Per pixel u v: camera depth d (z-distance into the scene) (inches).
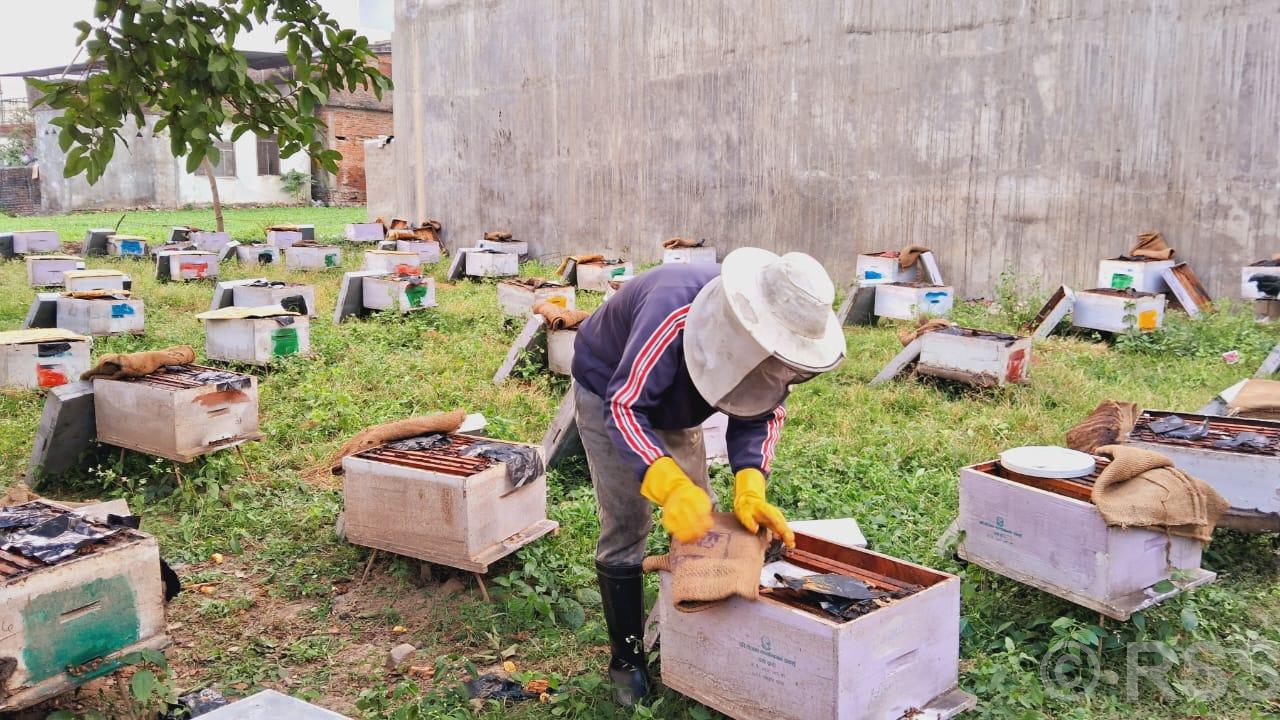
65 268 628.4
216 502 239.6
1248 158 489.4
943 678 138.4
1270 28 475.5
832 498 235.1
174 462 247.3
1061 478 169.3
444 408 323.6
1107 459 182.4
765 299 112.7
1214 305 481.1
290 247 709.9
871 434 293.3
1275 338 420.8
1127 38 518.9
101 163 142.3
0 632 121.0
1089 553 160.2
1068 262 552.7
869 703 126.9
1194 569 168.6
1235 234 497.7
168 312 522.3
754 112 682.8
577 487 248.2
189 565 209.9
